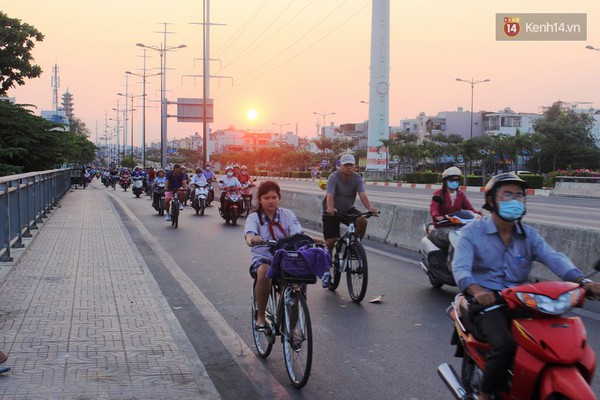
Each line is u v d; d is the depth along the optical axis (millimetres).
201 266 10984
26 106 31719
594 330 6590
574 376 3053
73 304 7500
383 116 60375
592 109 91250
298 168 107438
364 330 6809
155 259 11766
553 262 3756
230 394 5004
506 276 3846
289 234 5723
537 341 3150
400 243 13406
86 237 14078
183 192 18531
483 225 3900
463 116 100312
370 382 5219
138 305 7500
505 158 55969
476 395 3840
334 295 8672
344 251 8555
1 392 4652
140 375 5117
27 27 30562
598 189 33594
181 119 53844
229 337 6590
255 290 5711
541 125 62938
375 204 15055
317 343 6340
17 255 10828
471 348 3793
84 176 49531
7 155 28328
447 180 8383
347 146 101625
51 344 5895
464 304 3939
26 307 7312
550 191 37469
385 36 59219
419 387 5090
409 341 6383
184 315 7516
